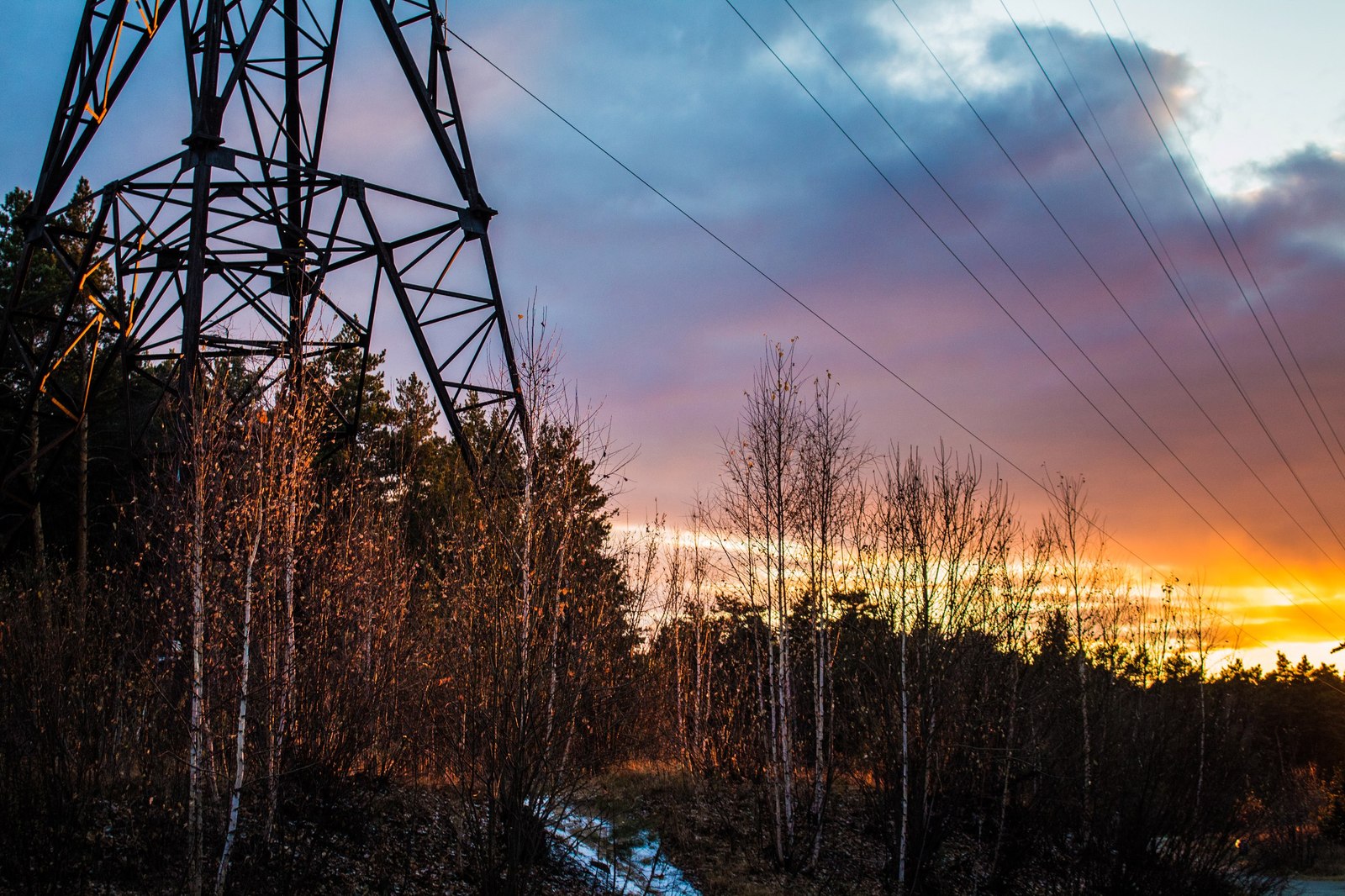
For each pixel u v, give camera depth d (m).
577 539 20.03
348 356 38.94
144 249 19.62
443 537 25.58
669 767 31.86
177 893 14.05
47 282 34.34
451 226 21.91
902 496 28.42
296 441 16.81
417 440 37.41
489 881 17.14
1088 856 29.77
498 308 22.16
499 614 18.45
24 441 27.94
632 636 34.69
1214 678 39.16
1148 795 30.30
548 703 18.09
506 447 20.41
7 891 13.36
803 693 30.84
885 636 28.34
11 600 17.36
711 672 36.03
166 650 15.30
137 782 16.94
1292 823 47.12
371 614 20.66
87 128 20.55
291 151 23.66
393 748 21.56
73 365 30.80
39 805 14.46
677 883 22.59
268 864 15.85
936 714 26.98
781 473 27.78
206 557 15.15
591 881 20.55
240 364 18.88
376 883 16.94
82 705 15.70
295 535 17.09
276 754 16.34
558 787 18.83
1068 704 33.34
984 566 29.66
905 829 25.66
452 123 22.81
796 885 24.17
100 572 19.70
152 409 18.97
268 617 16.39
